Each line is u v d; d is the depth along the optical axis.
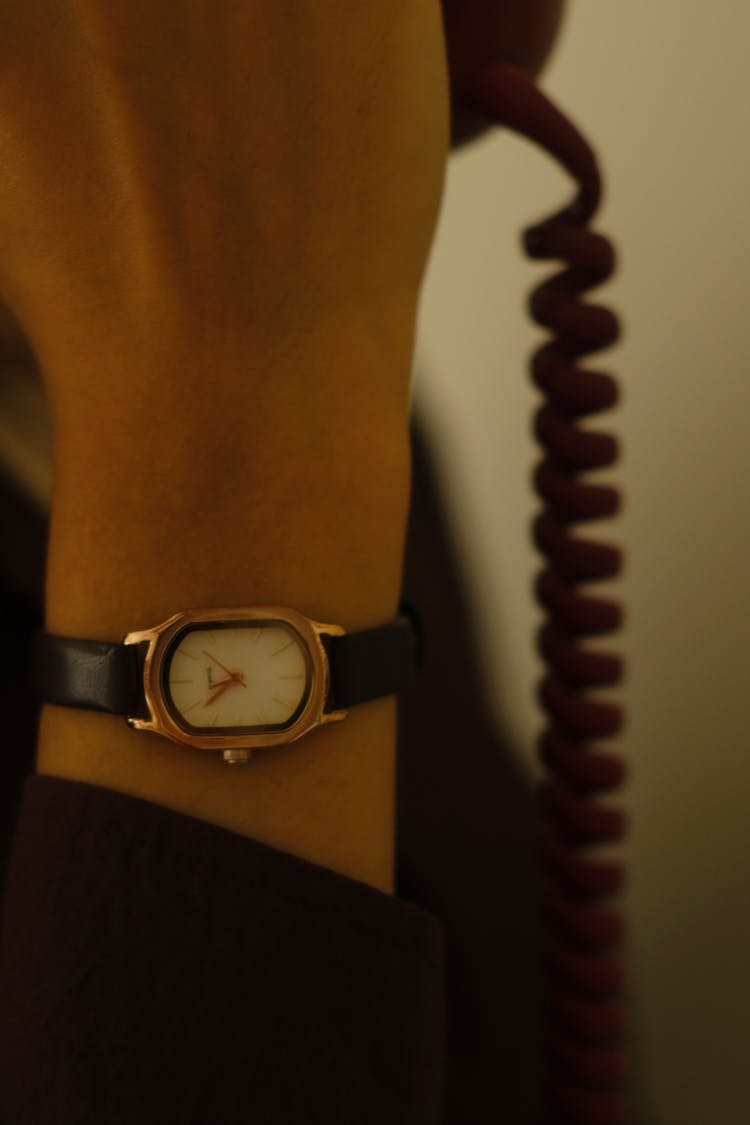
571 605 0.28
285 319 0.22
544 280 0.29
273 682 0.22
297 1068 0.22
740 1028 0.45
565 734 0.29
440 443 0.41
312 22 0.22
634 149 0.43
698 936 0.46
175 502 0.22
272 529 0.22
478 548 0.50
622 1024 0.29
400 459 0.23
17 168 0.22
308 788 0.22
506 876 0.35
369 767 0.23
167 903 0.21
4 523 0.30
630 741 0.48
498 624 0.50
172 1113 0.21
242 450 0.22
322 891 0.22
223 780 0.22
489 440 0.49
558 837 0.29
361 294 0.23
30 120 0.22
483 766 0.35
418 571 0.37
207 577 0.22
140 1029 0.21
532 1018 0.34
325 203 0.22
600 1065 0.29
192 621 0.22
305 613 0.22
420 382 0.41
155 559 0.22
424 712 0.36
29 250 0.23
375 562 0.23
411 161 0.23
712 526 0.44
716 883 0.45
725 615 0.44
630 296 0.45
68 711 0.23
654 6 0.41
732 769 0.45
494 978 0.34
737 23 0.39
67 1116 0.21
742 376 0.42
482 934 0.34
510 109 0.26
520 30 0.25
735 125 0.40
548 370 0.28
